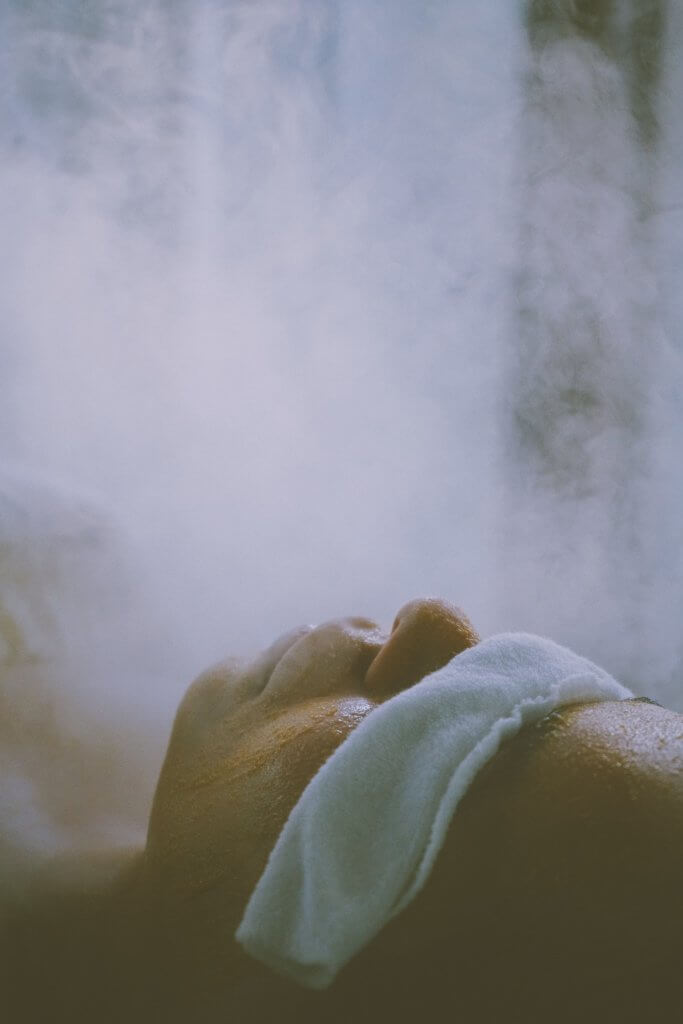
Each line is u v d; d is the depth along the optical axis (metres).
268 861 0.54
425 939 0.50
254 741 0.64
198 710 0.72
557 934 0.47
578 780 0.50
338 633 0.68
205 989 0.58
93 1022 0.67
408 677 0.63
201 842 0.62
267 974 0.56
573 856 0.48
